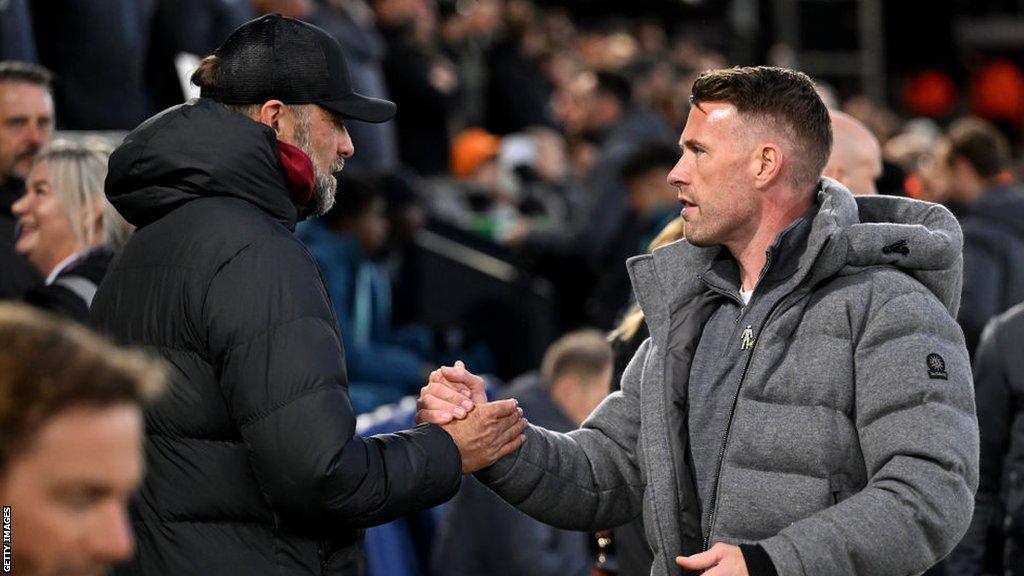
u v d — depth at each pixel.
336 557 11.08
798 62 62.69
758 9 61.97
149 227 11.18
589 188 33.50
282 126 11.38
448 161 40.28
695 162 11.48
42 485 6.20
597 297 28.14
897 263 11.12
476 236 30.08
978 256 21.91
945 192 24.61
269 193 11.05
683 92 40.47
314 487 10.34
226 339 10.52
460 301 29.70
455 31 46.97
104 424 6.27
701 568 10.32
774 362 10.98
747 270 11.53
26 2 22.62
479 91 47.06
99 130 24.73
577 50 53.22
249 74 11.29
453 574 19.69
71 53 24.44
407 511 10.98
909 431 10.55
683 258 11.81
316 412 10.38
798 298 11.09
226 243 10.70
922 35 68.75
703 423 11.20
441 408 11.42
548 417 19.88
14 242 17.00
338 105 11.42
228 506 10.73
